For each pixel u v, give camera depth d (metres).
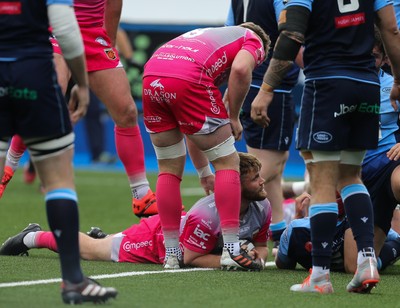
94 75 27.33
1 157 22.56
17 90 16.39
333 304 18.23
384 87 24.06
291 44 19.23
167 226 22.86
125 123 27.80
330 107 19.02
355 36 19.33
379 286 21.11
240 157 23.11
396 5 27.67
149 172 58.53
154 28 61.50
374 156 23.20
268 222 23.80
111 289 17.16
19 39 16.52
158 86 22.09
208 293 19.11
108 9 28.16
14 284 19.59
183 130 22.30
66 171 17.14
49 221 17.08
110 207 40.00
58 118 16.73
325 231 19.25
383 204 23.11
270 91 19.78
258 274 22.25
